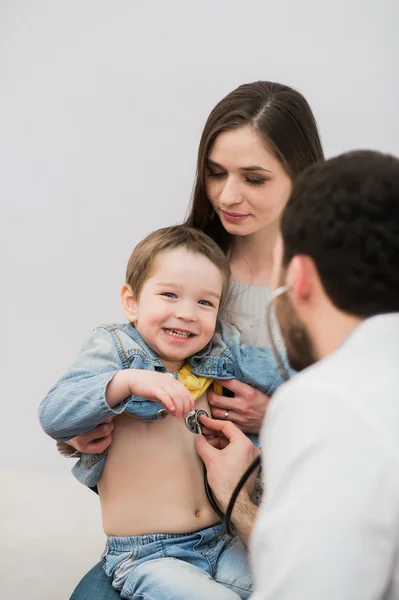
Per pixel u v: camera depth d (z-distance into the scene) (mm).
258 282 1928
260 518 984
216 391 1811
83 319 3574
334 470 921
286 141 1806
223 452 1667
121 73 3504
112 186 3541
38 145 3564
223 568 1637
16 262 3588
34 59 3547
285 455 965
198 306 1720
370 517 904
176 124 3486
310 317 1080
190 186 3486
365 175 1027
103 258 3561
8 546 2596
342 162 1059
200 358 1779
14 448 3426
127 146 3520
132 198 3531
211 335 1747
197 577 1531
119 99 3514
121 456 1666
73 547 2611
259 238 1921
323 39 3418
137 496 1652
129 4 3482
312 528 910
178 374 1750
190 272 1706
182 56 3473
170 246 1734
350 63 3420
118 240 3549
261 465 1680
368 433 927
